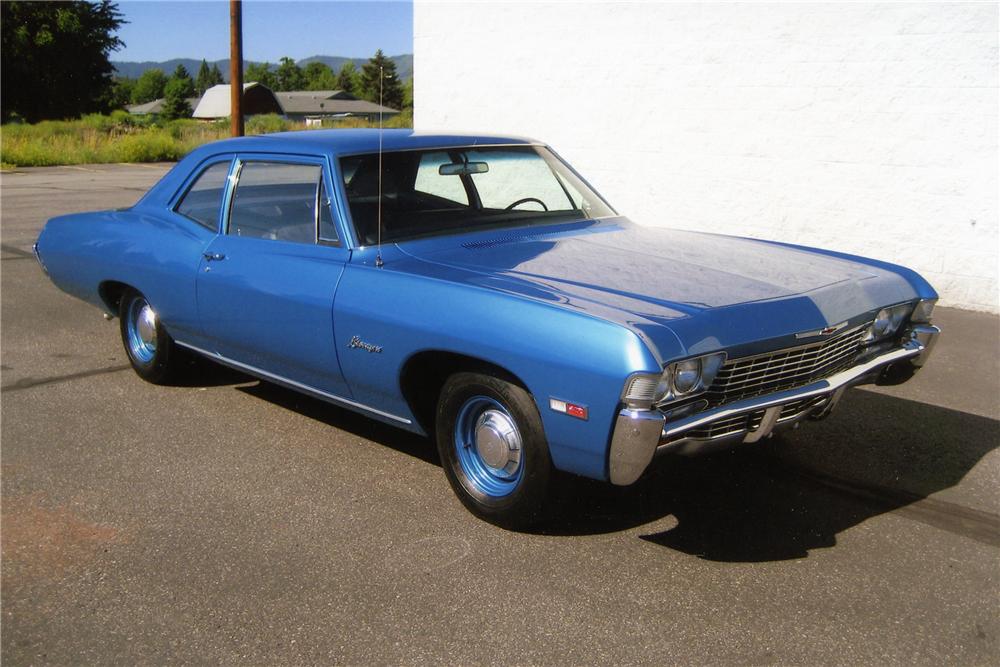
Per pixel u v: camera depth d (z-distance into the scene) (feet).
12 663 9.05
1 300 25.80
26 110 204.64
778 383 10.93
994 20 23.07
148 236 16.40
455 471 12.01
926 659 8.97
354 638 9.36
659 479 13.24
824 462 13.97
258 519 12.07
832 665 8.87
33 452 14.46
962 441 14.92
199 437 15.03
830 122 26.43
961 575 10.59
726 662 8.91
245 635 9.45
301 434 15.16
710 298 10.75
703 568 10.71
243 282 14.11
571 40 31.94
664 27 29.45
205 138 126.00
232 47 48.34
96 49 209.46
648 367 9.34
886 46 24.95
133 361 18.06
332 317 12.64
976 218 24.29
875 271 12.82
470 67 34.96
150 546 11.37
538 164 15.61
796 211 27.68
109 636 9.48
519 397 10.69
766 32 27.20
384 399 12.64
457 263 12.30
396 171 13.71
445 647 9.19
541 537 11.48
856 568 10.73
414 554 11.06
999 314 24.25
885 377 13.23
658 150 30.53
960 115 24.08
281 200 14.06
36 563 11.01
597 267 12.07
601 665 8.87
